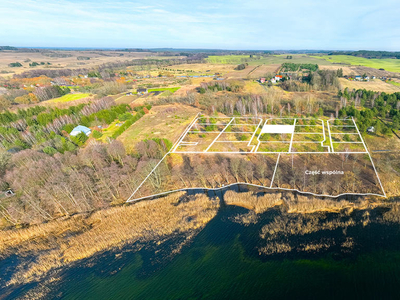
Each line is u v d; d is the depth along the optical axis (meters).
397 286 42.47
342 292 42.25
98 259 53.41
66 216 65.94
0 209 66.62
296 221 58.62
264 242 54.09
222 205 66.88
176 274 48.81
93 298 45.38
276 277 46.25
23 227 63.44
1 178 77.12
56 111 127.25
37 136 103.75
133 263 51.88
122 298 44.97
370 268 45.94
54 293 46.69
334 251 50.06
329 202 61.91
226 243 54.97
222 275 47.84
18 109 132.25
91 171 79.19
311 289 43.19
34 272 51.38
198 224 60.84
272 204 64.94
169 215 64.12
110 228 61.00
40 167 76.12
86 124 116.94
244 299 42.88
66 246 56.94
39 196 68.00
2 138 104.94
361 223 55.97
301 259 49.19
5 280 50.16
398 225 54.44
